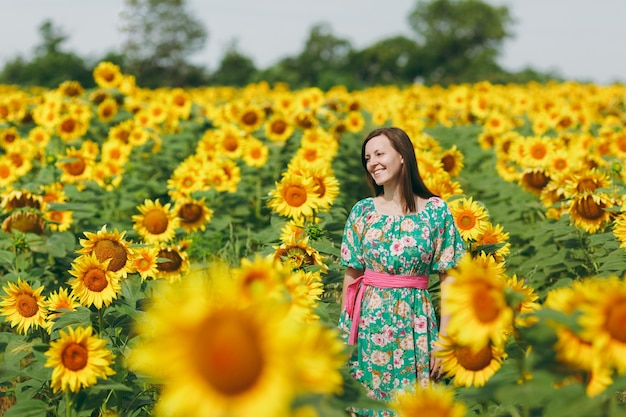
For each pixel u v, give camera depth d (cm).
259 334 185
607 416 234
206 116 1181
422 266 383
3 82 4078
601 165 722
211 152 848
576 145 846
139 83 4028
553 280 608
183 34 4184
